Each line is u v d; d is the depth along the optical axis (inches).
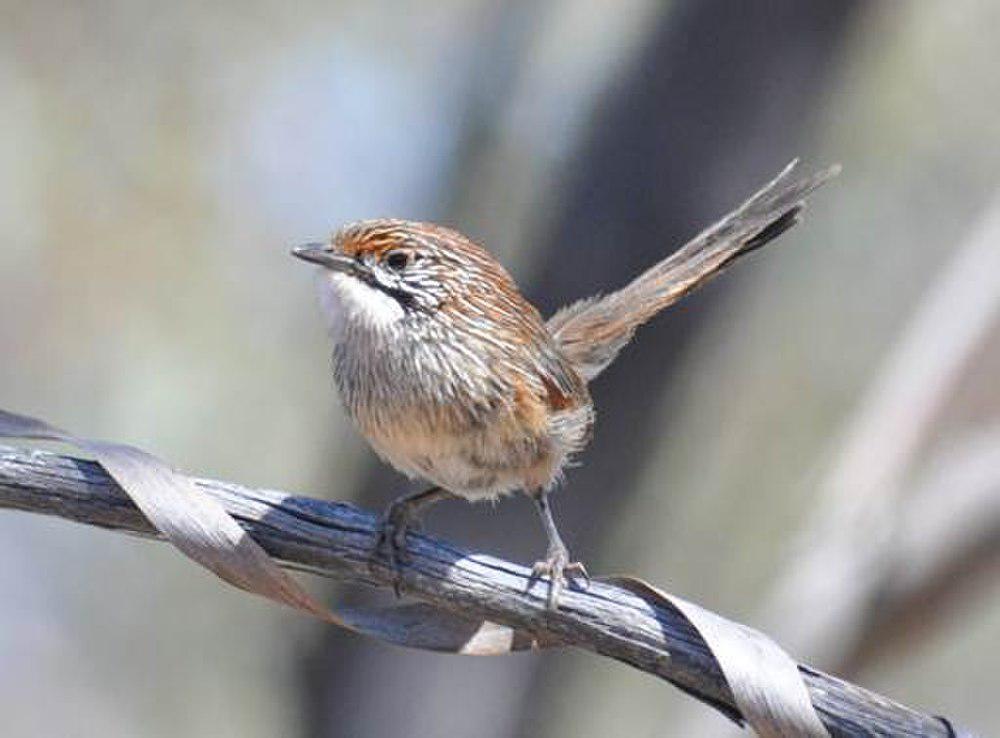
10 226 585.0
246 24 591.2
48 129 581.0
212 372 601.0
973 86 566.3
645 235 424.8
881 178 573.3
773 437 591.8
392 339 333.1
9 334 591.8
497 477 343.0
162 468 255.4
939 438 461.1
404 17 597.0
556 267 427.5
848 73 442.0
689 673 267.3
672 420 438.0
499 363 333.7
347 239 337.4
